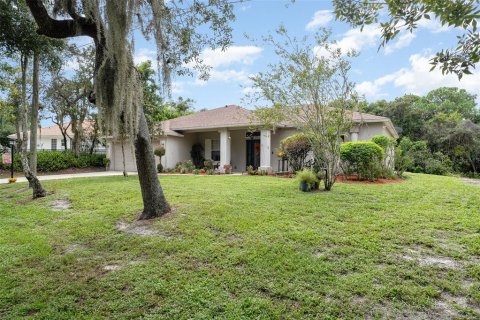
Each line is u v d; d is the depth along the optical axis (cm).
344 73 723
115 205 682
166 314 273
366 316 256
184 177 1215
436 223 480
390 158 1113
